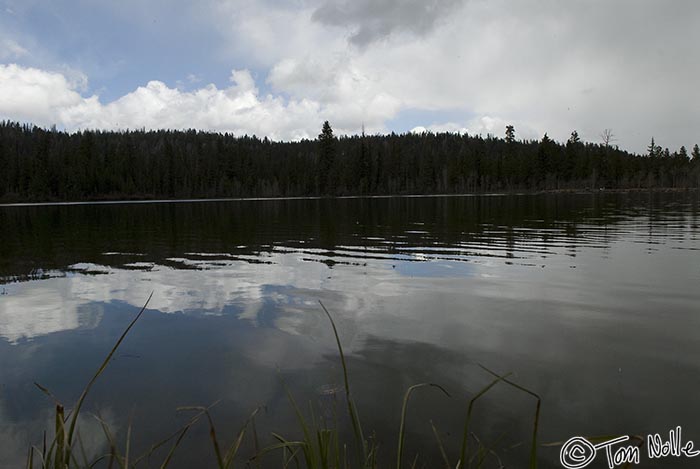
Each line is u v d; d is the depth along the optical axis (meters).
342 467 3.06
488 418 3.71
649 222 20.39
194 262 11.51
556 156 88.00
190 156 108.12
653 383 4.25
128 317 6.70
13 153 83.62
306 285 8.66
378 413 3.83
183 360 5.06
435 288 8.24
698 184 84.25
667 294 7.44
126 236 18.14
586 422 3.62
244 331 6.00
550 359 4.87
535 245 13.52
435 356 5.03
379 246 14.05
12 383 4.57
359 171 89.12
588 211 28.91
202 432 3.61
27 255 12.90
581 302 7.07
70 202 75.00
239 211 38.34
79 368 4.91
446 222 22.39
